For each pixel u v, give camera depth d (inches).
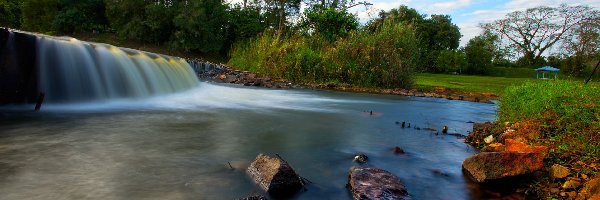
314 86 729.0
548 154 180.2
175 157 183.6
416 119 360.8
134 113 323.3
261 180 146.6
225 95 535.8
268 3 1712.6
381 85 751.7
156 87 457.7
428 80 1078.4
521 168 157.2
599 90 240.7
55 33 1488.7
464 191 152.2
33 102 323.3
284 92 625.3
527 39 2556.6
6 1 1581.0
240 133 253.1
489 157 164.2
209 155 189.8
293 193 141.0
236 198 132.9
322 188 147.8
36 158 173.3
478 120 372.2
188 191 138.6
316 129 283.3
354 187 139.1
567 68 1606.8
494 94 717.3
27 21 1508.4
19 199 126.0
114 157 179.8
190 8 1401.3
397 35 770.2
